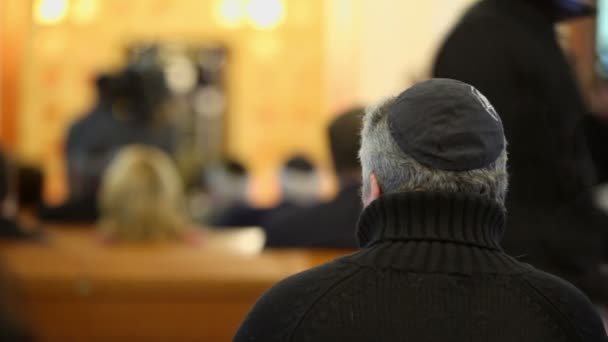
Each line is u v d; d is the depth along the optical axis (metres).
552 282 2.19
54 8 15.09
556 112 3.73
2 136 15.24
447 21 12.89
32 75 15.27
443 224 2.18
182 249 5.25
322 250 4.96
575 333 2.16
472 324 2.11
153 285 4.73
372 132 2.29
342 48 14.30
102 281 4.73
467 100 2.21
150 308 4.75
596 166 4.82
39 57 15.14
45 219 7.81
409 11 13.59
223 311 4.76
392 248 2.18
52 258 4.85
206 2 14.81
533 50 3.73
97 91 10.72
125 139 10.55
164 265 4.79
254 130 14.79
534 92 3.71
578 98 3.85
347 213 4.96
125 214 5.82
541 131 3.71
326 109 14.57
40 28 15.13
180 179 10.43
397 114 2.22
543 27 3.84
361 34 14.13
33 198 8.34
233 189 10.34
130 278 4.73
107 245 5.64
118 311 4.75
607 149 4.79
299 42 14.80
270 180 14.79
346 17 14.26
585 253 3.78
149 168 5.92
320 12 14.71
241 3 14.82
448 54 3.78
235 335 2.24
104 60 14.98
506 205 3.72
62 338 4.74
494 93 3.68
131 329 4.76
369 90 14.05
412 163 2.19
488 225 2.20
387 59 13.91
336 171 4.98
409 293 2.13
